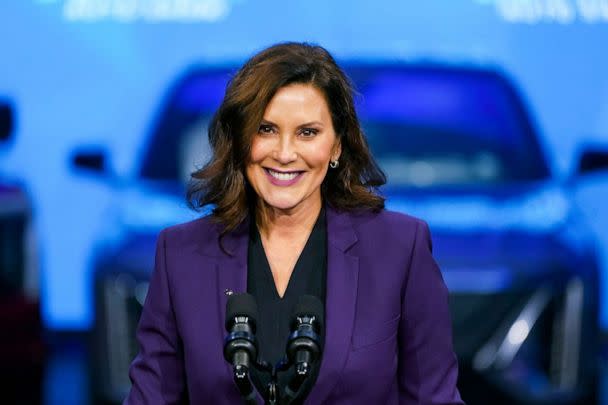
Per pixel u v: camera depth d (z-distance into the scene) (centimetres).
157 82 1991
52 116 2022
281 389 664
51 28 2008
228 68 1773
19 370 1828
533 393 1393
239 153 660
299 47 661
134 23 1989
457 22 1919
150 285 715
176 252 705
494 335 1402
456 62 1764
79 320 2025
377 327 673
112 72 2002
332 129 664
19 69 2016
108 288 1441
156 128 1736
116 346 1430
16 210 1861
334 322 670
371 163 716
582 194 1978
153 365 695
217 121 669
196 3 1972
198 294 688
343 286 682
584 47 1950
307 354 581
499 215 1541
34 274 1853
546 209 1559
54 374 1831
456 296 1404
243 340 582
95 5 2002
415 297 690
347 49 1919
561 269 1427
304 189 664
